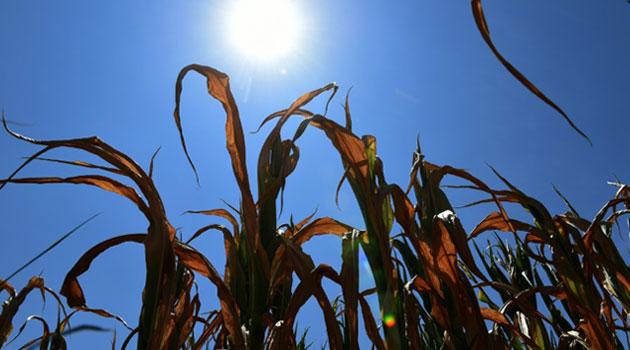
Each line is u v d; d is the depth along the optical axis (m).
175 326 1.27
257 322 1.15
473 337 1.04
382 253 1.06
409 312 1.04
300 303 1.10
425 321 1.44
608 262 1.29
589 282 1.21
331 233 1.43
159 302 0.98
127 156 1.17
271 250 1.24
